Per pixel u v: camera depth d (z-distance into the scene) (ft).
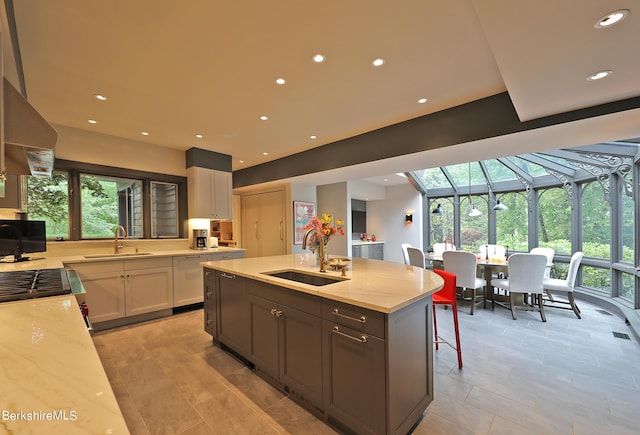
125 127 11.63
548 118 8.33
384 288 5.84
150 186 13.94
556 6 4.38
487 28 4.93
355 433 5.32
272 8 5.35
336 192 22.04
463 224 21.98
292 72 7.64
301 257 11.00
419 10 5.47
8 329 3.16
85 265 10.31
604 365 8.09
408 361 5.26
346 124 11.62
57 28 5.76
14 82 6.82
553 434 5.45
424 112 10.47
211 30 5.93
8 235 8.83
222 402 6.49
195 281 13.26
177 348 9.29
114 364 8.22
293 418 5.96
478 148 10.45
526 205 18.45
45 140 4.67
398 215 24.48
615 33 4.96
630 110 7.31
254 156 16.88
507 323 11.68
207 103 9.43
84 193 12.19
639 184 11.71
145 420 5.90
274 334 6.93
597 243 14.55
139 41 6.24
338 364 5.44
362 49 6.70
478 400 6.49
